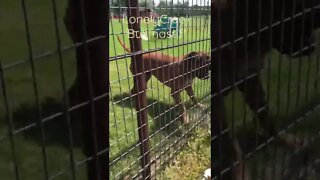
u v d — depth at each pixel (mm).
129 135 4234
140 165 3883
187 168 4422
